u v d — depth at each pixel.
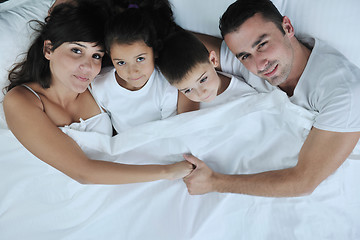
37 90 1.08
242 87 1.18
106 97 1.20
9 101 1.02
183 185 1.13
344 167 1.07
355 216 1.06
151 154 1.17
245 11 0.94
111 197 1.11
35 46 1.04
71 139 1.08
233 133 1.15
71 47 0.99
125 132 1.17
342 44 1.12
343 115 0.92
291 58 0.98
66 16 0.96
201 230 1.04
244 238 1.06
